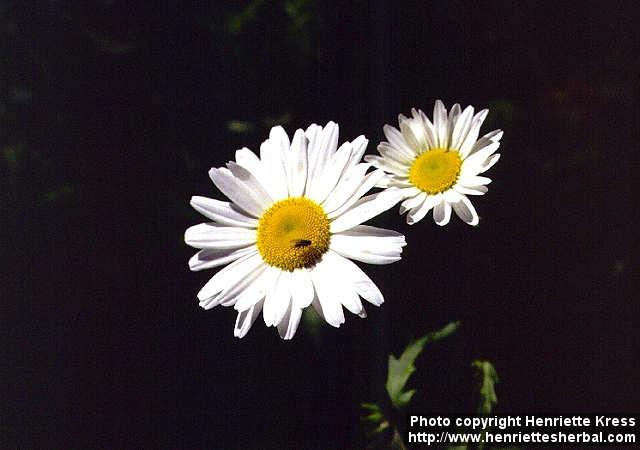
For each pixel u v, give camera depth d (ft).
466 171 1.14
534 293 1.48
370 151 1.46
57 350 1.46
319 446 1.42
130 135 1.47
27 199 1.45
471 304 1.46
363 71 1.48
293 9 1.46
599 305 1.49
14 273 1.45
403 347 1.40
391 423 1.21
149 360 1.46
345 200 0.97
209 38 1.47
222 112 1.47
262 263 0.97
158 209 1.46
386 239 0.95
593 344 1.48
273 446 1.43
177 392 1.45
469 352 1.44
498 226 1.48
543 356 1.47
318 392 1.43
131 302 1.46
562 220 1.49
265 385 1.44
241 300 0.96
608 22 1.51
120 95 1.47
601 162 1.50
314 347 1.42
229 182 0.98
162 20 1.47
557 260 1.49
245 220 0.98
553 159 1.49
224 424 1.44
